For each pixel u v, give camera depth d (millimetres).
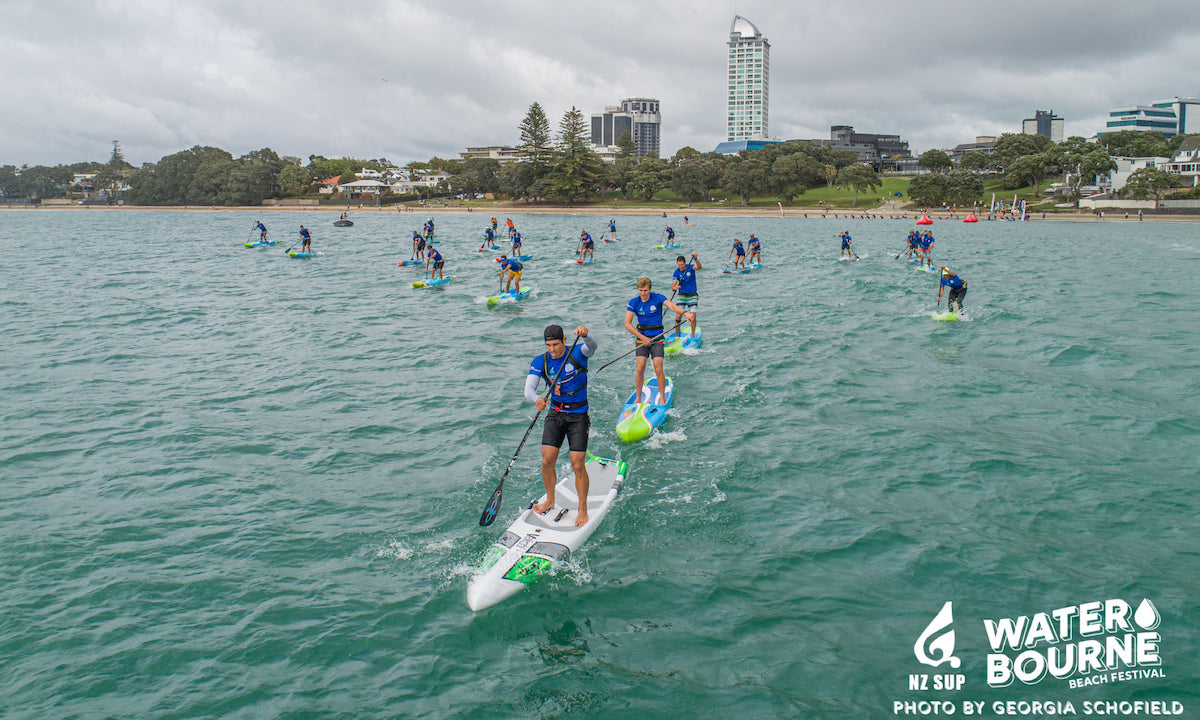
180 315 22922
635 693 5852
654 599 7121
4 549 8117
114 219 114312
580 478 8102
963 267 36406
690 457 10516
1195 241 57625
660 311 12391
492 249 47906
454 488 9570
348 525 8633
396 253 46344
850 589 7238
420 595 7203
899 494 9328
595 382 14281
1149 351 16922
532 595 7184
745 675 6047
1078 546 8000
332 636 6566
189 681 5996
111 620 6812
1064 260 40312
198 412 13008
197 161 162625
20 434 11891
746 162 131250
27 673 6074
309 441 11438
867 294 26156
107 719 5559
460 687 5941
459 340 18672
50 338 19531
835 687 5887
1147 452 10656
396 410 12914
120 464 10609
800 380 14438
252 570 7668
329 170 180250
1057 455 10555
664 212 118188
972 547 7992
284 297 26578
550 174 132500
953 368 15438
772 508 8953
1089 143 115500
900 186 156500
